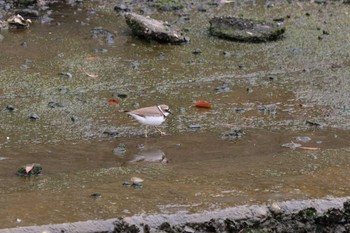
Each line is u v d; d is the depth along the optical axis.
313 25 16.97
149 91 13.05
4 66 13.84
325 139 11.37
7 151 10.48
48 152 10.51
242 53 15.19
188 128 11.61
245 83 13.63
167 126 11.66
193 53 15.07
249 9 17.95
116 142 10.99
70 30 15.91
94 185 9.03
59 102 12.40
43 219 7.95
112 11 17.30
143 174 9.44
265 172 9.52
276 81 13.80
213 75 13.94
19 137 11.02
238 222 8.33
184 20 16.97
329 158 10.09
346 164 9.86
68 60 14.31
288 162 9.94
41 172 9.70
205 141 11.11
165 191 8.79
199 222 8.20
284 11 17.92
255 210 8.43
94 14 17.02
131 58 14.61
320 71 14.41
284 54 15.21
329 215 8.65
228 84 13.53
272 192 8.84
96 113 12.03
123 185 8.99
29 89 12.91
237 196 8.70
